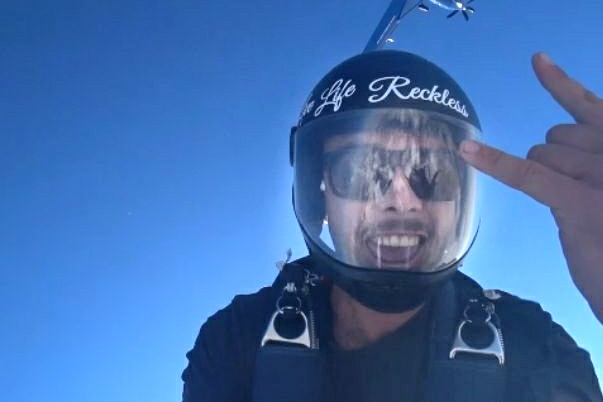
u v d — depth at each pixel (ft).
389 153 3.22
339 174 3.26
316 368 3.24
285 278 3.49
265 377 3.23
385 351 3.30
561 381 3.26
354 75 3.39
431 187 3.22
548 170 2.29
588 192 2.27
